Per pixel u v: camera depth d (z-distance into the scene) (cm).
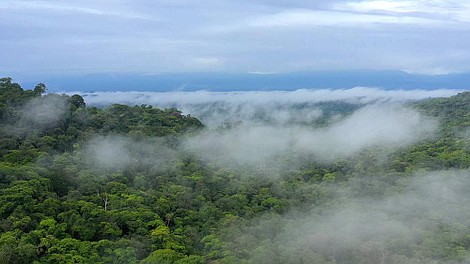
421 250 6500
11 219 6631
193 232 7494
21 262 5881
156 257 6150
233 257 6241
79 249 6284
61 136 10756
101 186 8600
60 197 7969
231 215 8044
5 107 11012
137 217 7406
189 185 9594
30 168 8369
